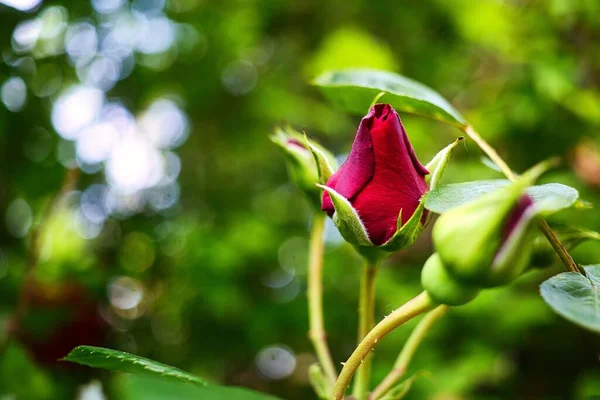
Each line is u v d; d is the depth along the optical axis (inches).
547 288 10.4
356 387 12.5
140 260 26.4
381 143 11.5
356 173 11.6
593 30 24.3
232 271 25.5
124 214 27.8
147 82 27.0
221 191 33.8
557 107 24.2
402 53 31.4
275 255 28.1
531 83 24.3
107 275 20.8
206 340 25.5
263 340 25.4
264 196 34.6
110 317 21.0
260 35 32.3
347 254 28.4
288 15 32.8
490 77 28.1
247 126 31.6
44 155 21.8
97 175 26.3
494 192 10.9
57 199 17.9
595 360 25.4
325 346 13.2
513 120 24.4
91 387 18.1
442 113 13.0
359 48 29.9
